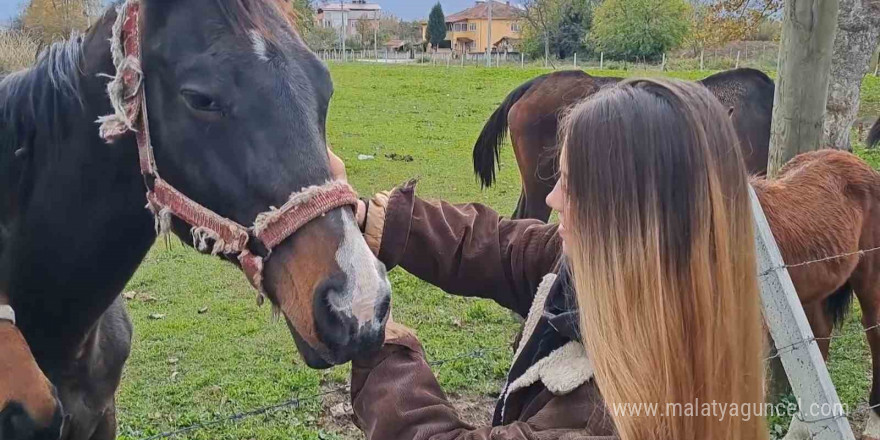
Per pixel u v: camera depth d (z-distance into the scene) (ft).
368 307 4.81
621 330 3.58
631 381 3.54
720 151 3.64
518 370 4.66
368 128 41.24
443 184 28.53
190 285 17.92
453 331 15.33
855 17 19.35
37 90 5.57
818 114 11.82
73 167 5.59
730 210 3.64
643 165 3.55
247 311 16.37
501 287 5.70
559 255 5.35
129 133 5.40
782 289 5.24
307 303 4.90
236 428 11.54
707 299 3.52
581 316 3.77
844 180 11.50
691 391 3.55
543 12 128.16
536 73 76.89
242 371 13.53
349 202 5.07
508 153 35.73
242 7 5.03
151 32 5.08
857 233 11.34
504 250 5.68
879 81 54.95
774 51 92.27
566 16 126.62
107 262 5.98
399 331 4.97
